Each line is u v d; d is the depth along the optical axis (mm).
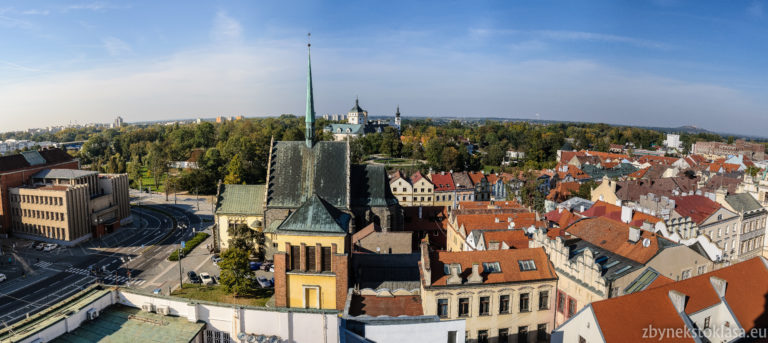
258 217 98438
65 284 85062
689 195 94938
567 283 50781
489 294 48938
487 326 49469
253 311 36094
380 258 59250
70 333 35719
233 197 100688
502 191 165125
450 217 88188
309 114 92375
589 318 39031
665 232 65750
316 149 93250
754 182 106250
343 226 52219
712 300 43938
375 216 91875
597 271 46469
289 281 51031
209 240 113375
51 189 112812
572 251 56469
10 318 71188
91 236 117625
